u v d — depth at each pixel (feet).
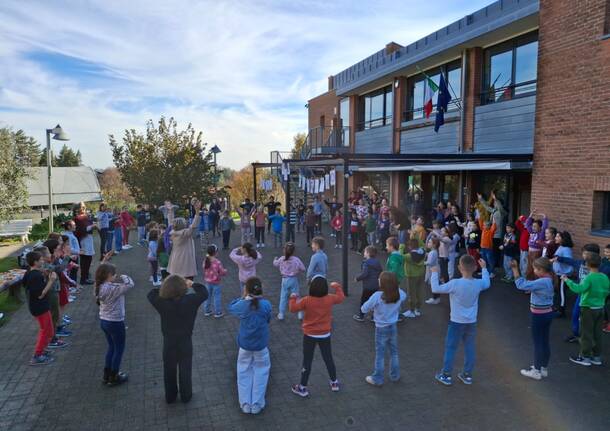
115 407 18.22
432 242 30.60
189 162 88.33
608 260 23.88
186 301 18.13
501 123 46.19
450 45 49.75
